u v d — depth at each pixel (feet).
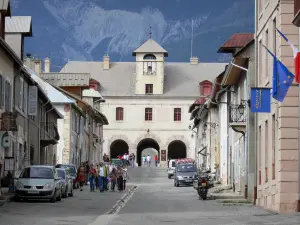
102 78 371.76
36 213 82.89
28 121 139.03
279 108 84.48
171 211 90.53
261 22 101.55
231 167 146.92
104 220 73.77
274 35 91.20
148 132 360.48
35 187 103.71
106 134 361.10
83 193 142.20
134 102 362.94
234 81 133.49
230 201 111.45
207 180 122.42
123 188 161.27
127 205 105.19
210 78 373.40
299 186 82.64
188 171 196.03
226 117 157.17
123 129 361.71
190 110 270.67
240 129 116.26
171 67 378.73
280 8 84.12
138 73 363.97
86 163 187.42
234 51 128.67
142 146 382.22
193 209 94.79
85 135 232.53
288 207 83.82
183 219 75.77
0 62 107.45
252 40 111.14
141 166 355.56
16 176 123.85
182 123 360.69
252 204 104.63
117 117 363.35
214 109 195.83
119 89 365.61
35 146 149.38
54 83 223.51
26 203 101.30
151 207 99.96
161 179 254.88
